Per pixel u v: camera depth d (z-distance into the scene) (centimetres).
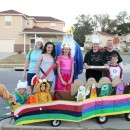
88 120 568
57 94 564
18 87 546
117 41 1298
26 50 3906
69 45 604
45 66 575
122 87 567
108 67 600
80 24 9112
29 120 521
